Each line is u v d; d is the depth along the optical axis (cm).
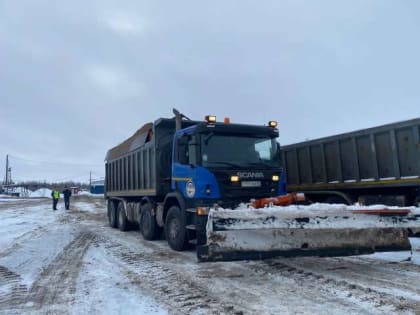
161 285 632
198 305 520
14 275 726
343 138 1116
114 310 511
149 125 1204
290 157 1342
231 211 630
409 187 973
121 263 824
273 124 944
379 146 1016
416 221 691
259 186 866
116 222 1569
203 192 830
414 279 621
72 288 626
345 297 535
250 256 628
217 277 677
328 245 656
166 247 1024
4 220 1950
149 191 1138
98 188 7744
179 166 938
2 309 524
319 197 1214
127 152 1380
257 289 592
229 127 881
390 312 470
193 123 1084
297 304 513
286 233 648
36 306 536
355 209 666
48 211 2734
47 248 1044
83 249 1023
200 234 796
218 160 859
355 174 1080
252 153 895
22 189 9300
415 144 919
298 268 727
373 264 744
